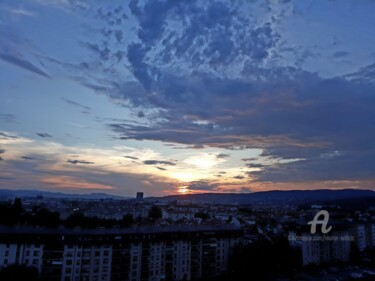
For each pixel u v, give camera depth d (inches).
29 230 6550.2
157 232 7406.5
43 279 6141.7
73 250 6373.0
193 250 7760.8
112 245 6658.5
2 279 5620.1
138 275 6919.3
